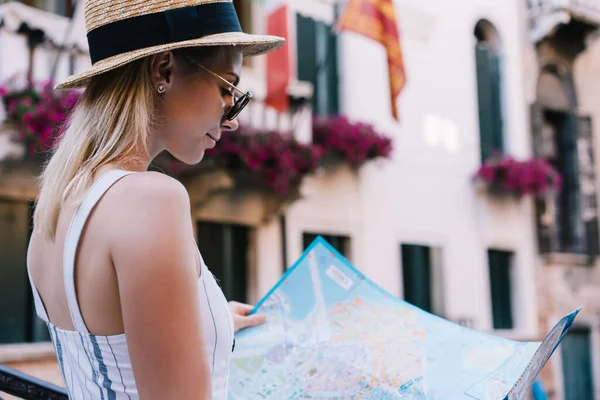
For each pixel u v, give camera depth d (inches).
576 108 410.3
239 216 271.3
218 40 36.0
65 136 36.8
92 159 34.8
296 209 289.6
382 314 52.5
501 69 373.7
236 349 52.1
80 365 35.0
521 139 376.8
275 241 283.0
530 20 389.7
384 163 320.2
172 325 30.1
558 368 386.0
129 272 30.4
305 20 302.0
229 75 38.2
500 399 38.9
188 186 256.1
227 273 273.3
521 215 378.0
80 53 230.1
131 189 31.9
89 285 32.5
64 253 33.5
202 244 265.0
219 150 247.4
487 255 362.6
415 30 337.1
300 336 52.2
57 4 239.1
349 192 308.5
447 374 45.8
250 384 50.2
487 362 45.6
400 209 325.1
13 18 214.1
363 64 315.6
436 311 336.5
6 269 217.5
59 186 35.2
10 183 215.0
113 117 35.4
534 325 376.2
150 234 30.5
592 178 411.8
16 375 46.9
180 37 35.9
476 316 347.6
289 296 55.2
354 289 54.8
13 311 218.8
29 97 208.8
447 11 350.9
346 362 49.3
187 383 30.1
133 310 30.1
